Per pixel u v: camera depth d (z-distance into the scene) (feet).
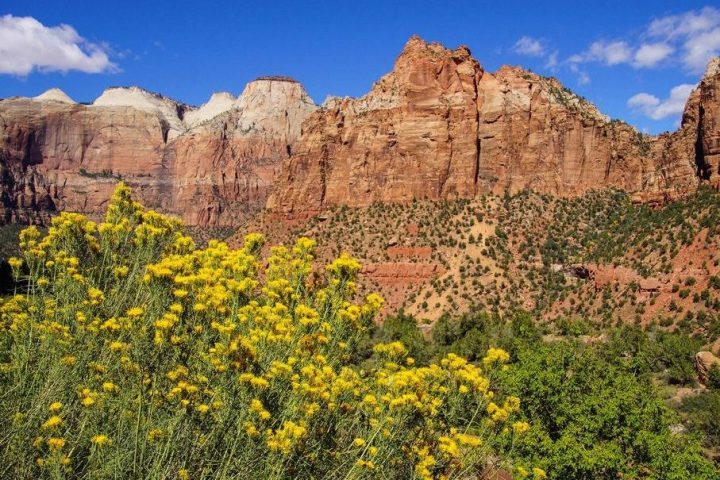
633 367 128.26
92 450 24.26
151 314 26.96
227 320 27.48
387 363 34.71
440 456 29.86
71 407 26.53
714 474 65.87
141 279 32.14
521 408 67.46
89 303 28.94
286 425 24.99
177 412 24.08
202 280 29.04
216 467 24.58
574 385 70.03
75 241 34.04
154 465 22.94
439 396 31.83
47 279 32.19
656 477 64.49
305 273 36.01
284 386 27.07
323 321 32.68
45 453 24.90
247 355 26.02
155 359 24.94
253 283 32.53
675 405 122.31
